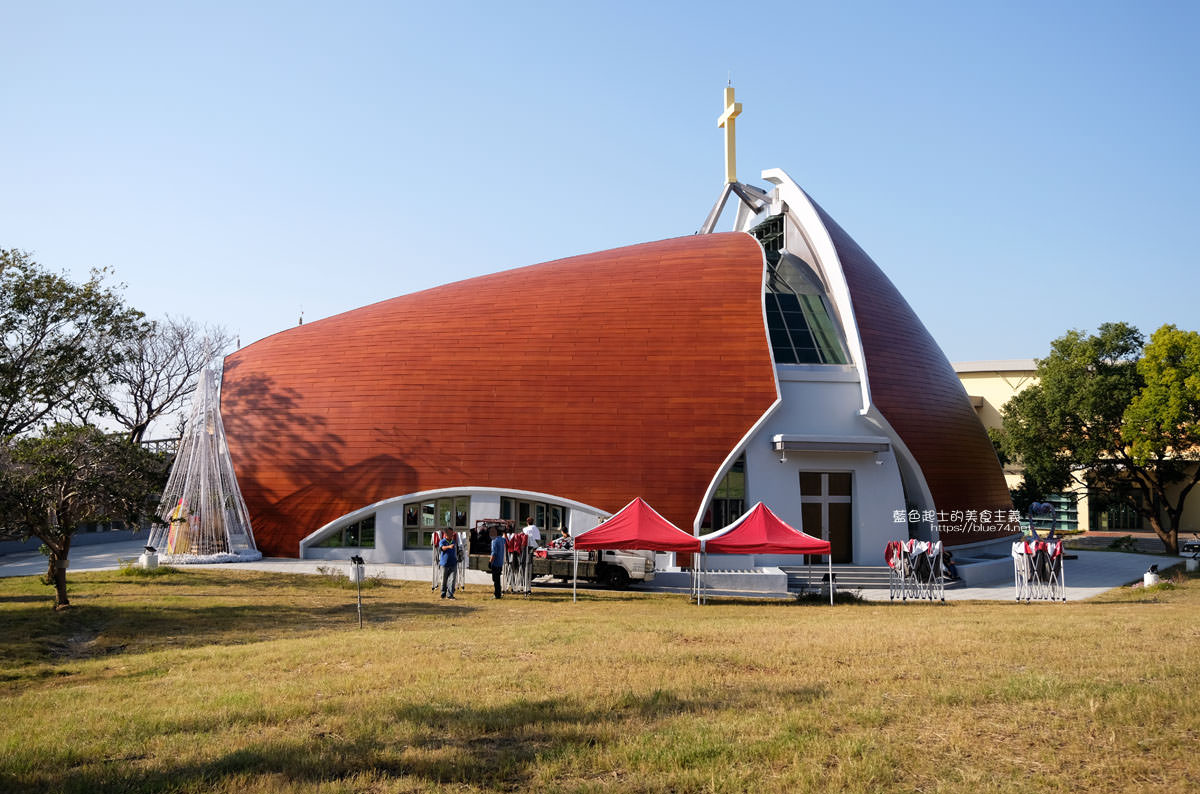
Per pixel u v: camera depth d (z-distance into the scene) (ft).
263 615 64.08
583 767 25.03
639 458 100.73
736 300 109.81
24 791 23.38
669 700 32.68
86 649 51.70
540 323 110.42
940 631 51.55
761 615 67.05
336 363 112.68
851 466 106.42
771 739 26.96
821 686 34.76
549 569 91.25
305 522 104.32
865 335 110.93
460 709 31.58
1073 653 41.78
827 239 119.55
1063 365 150.41
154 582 85.25
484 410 104.58
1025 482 164.45
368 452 104.68
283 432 108.27
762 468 103.60
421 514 103.19
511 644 47.24
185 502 104.88
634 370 104.99
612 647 45.96
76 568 106.73
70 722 30.89
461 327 112.27
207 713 31.32
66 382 102.32
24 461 67.36
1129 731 27.14
